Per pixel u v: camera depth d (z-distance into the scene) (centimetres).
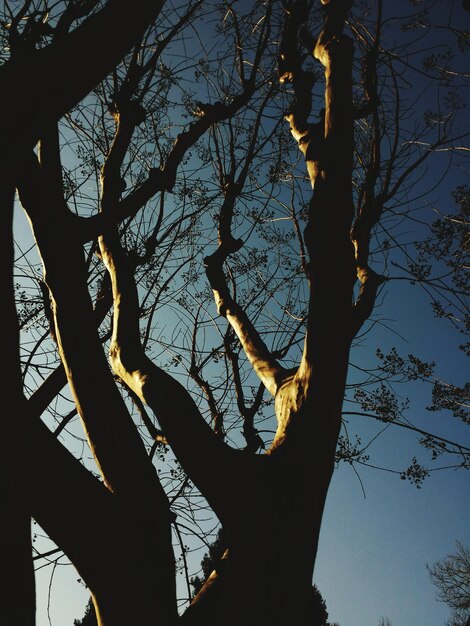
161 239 597
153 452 600
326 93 393
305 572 296
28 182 357
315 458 319
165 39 509
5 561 233
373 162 509
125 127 463
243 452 328
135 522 280
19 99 283
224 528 308
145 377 363
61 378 462
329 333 331
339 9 419
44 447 263
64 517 258
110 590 261
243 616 277
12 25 418
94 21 311
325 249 345
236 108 486
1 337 264
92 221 379
